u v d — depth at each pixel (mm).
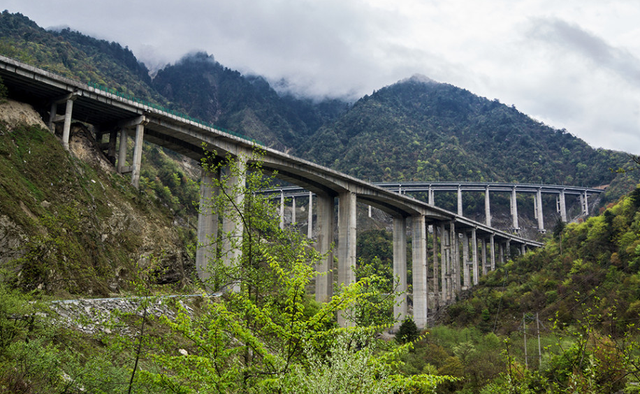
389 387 14828
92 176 52031
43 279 33531
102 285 39969
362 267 22797
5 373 16047
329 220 96625
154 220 56312
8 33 159125
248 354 17828
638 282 67250
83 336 24766
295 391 14273
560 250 113438
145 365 19719
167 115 62125
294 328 15555
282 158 80875
